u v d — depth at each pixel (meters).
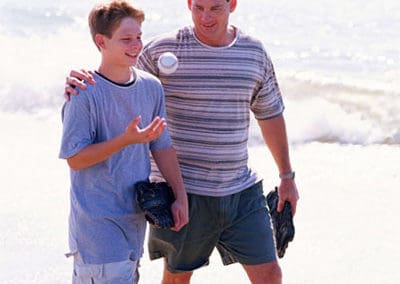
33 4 32.69
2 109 20.44
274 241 9.32
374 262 12.41
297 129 18.88
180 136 8.98
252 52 8.98
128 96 7.99
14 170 16.12
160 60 8.73
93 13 7.87
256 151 17.47
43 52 25.30
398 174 16.19
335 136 18.77
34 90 21.22
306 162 17.02
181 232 9.12
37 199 14.61
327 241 13.16
